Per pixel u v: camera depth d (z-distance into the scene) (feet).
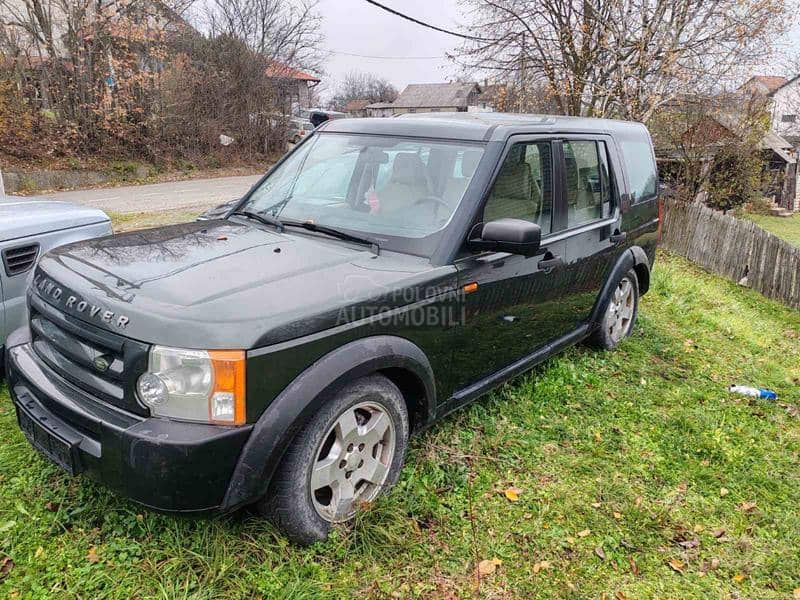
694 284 29.40
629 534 9.30
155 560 7.75
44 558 7.75
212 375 6.86
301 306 7.61
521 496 9.90
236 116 86.89
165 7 70.28
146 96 72.49
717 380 16.06
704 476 11.03
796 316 30.04
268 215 11.30
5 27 58.29
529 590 8.02
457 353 9.99
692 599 8.17
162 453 6.71
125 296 7.52
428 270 9.23
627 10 43.21
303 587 7.48
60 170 60.59
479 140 10.78
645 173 17.12
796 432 13.41
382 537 8.46
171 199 51.26
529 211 11.48
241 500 7.19
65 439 7.37
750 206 83.35
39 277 8.79
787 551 9.23
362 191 10.94
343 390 8.04
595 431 12.25
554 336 13.32
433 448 10.77
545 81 53.57
